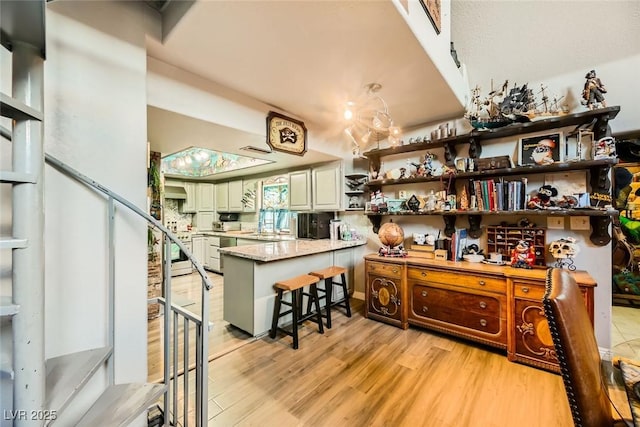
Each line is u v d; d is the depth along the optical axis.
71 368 1.10
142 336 1.45
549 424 1.55
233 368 2.14
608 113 2.01
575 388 0.93
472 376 2.01
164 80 1.83
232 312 2.88
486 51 2.49
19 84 0.84
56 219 1.20
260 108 2.47
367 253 3.79
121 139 1.39
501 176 2.63
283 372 2.08
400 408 1.69
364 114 2.78
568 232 2.33
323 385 1.92
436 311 2.64
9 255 1.10
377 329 2.85
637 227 3.30
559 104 2.36
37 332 0.82
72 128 1.24
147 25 1.52
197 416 1.35
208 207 6.15
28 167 0.81
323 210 3.93
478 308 2.39
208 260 5.65
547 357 2.05
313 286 3.02
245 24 1.43
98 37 1.33
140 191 1.44
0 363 0.95
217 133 2.43
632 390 1.04
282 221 5.11
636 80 2.10
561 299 0.98
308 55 1.74
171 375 2.07
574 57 2.26
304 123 2.95
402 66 1.88
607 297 2.17
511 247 2.54
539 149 2.32
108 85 1.36
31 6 0.74
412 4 1.53
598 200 2.13
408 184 3.31
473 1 2.24
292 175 4.35
